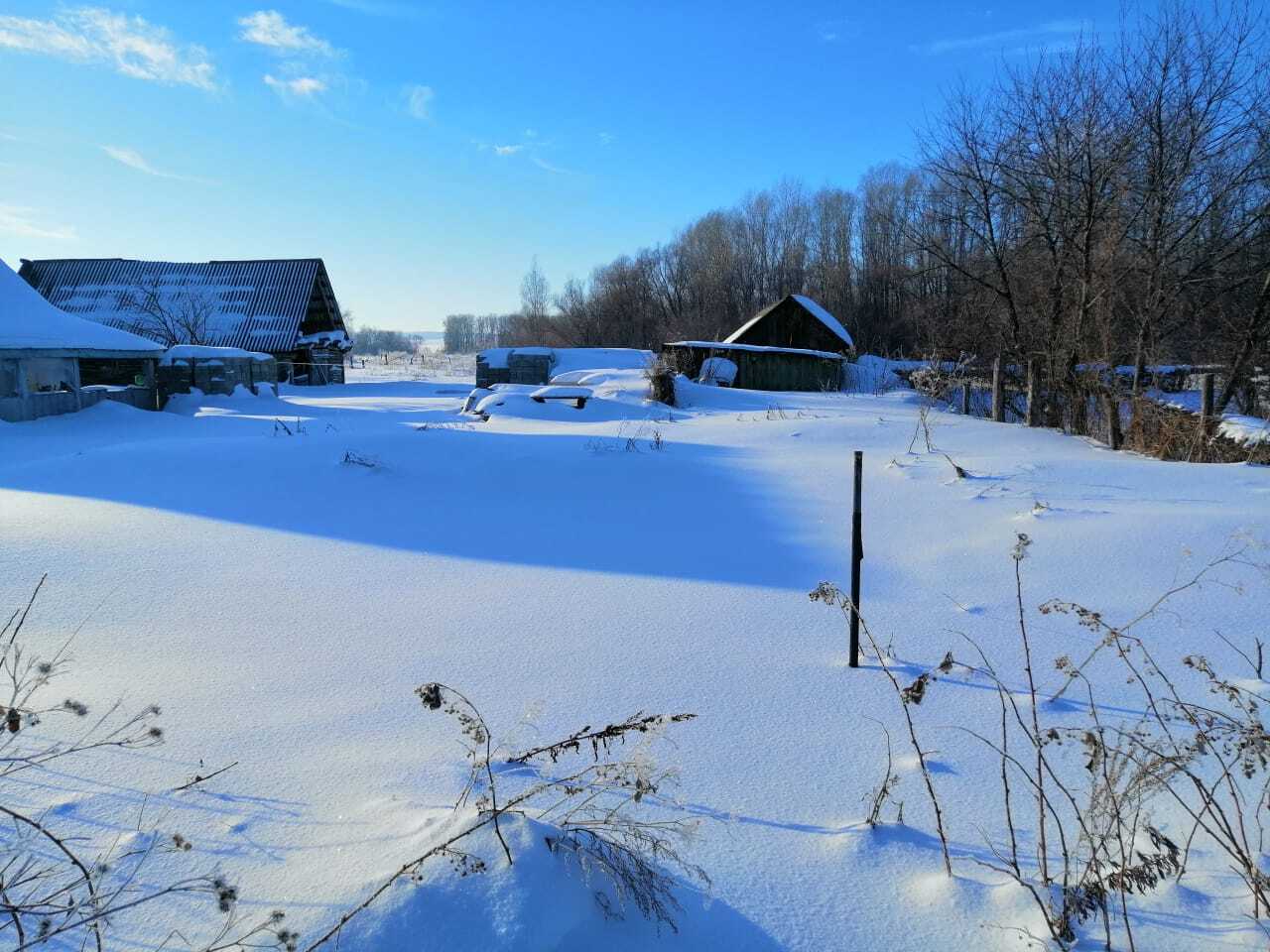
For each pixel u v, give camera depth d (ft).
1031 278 51.44
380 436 31.22
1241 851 7.31
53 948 6.33
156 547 19.15
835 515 23.22
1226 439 31.86
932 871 7.60
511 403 55.67
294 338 113.50
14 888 6.89
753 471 28.76
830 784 9.30
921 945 6.62
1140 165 44.73
